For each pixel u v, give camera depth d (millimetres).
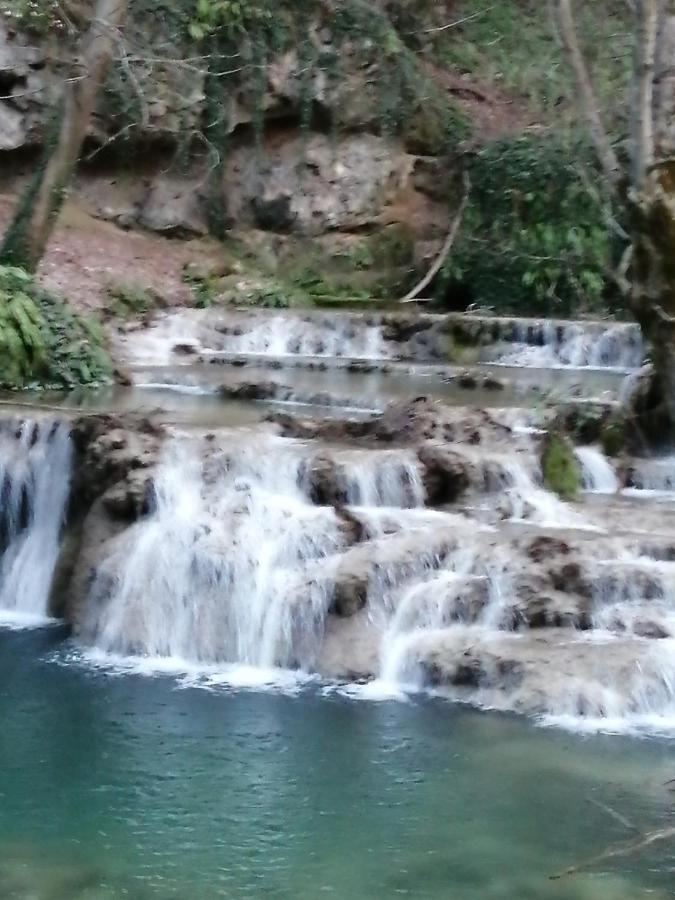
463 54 24141
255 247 22766
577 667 8164
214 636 9305
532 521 10289
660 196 10453
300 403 14422
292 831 6391
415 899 5688
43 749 7469
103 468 10555
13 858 6062
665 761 7285
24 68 21359
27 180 21891
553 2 9555
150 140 22469
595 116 10156
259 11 22203
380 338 18453
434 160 23312
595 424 12297
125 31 19922
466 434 11484
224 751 7457
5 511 11242
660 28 11539
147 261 21312
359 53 23016
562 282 21094
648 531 9945
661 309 10797
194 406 13836
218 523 9859
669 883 5844
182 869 5980
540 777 7047
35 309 15578
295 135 23203
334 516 9883
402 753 7410
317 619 9078
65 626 10133
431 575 9305
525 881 5859
